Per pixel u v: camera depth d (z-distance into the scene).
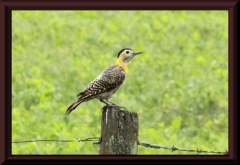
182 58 28.62
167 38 31.53
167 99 21.94
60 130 18.81
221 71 25.61
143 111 20.94
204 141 18.92
